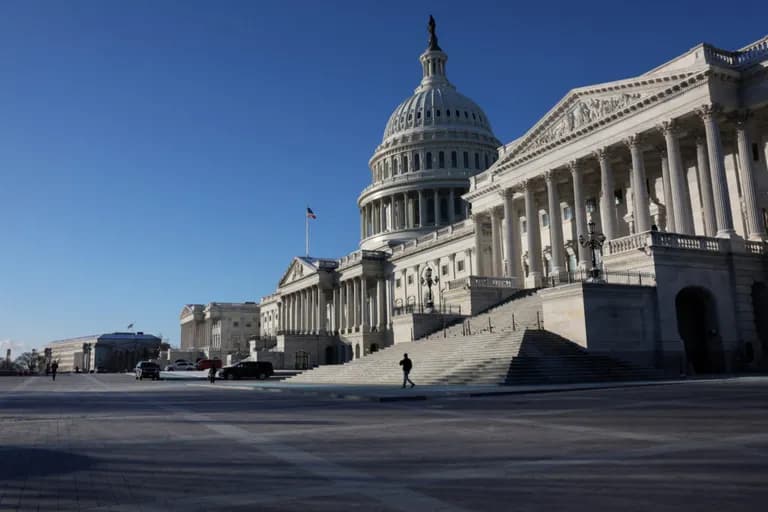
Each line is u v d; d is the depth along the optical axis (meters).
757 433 13.95
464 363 40.66
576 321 40.75
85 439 16.25
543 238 72.00
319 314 123.62
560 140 59.12
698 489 8.94
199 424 19.52
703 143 50.56
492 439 14.32
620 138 53.19
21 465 12.28
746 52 48.03
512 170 66.50
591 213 65.50
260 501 8.84
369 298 120.25
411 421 18.70
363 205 146.38
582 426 16.00
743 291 45.44
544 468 10.72
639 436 13.92
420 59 161.50
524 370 35.66
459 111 146.88
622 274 44.12
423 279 102.25
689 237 44.72
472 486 9.52
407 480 10.07
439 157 140.00
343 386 42.22
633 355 41.03
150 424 19.78
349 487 9.64
